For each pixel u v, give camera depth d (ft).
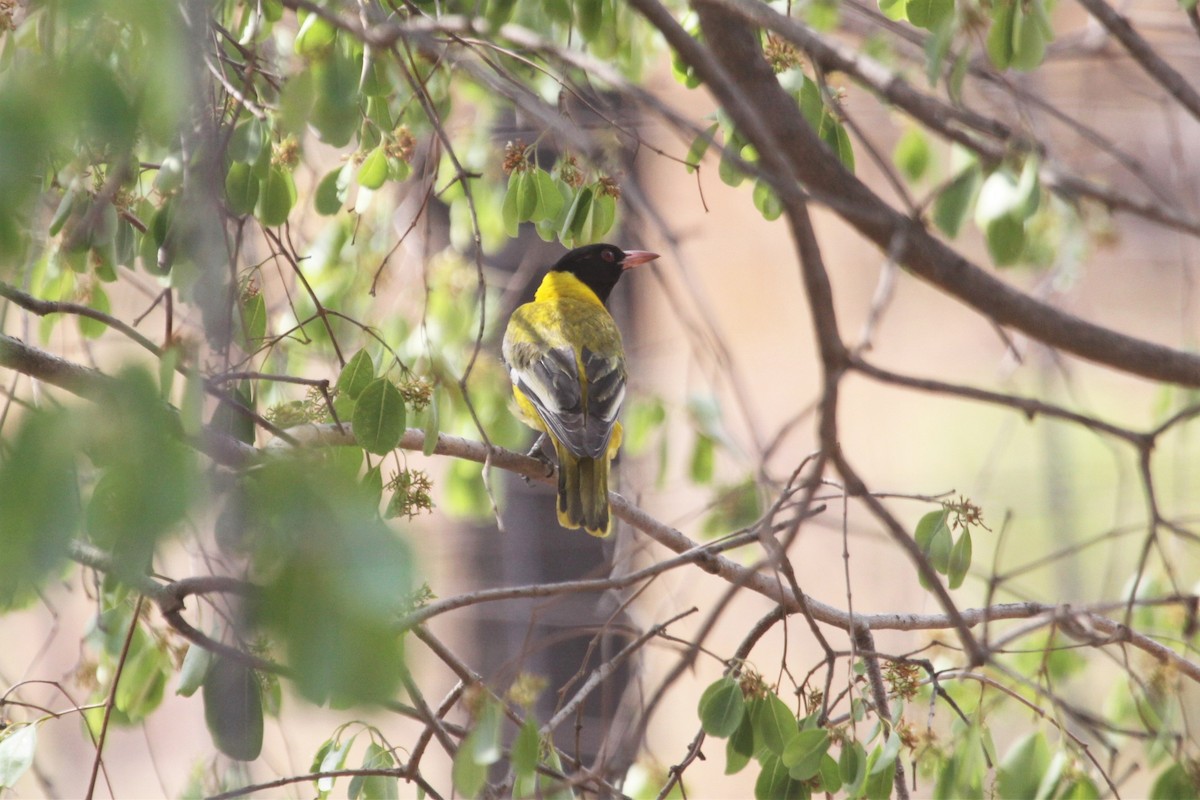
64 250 21.94
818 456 20.93
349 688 9.50
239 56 31.55
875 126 53.01
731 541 25.52
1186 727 28.94
